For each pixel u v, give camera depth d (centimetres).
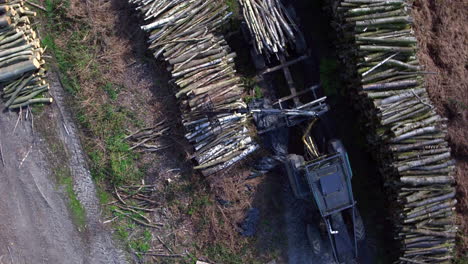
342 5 1408
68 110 1694
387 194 1566
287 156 1579
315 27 1666
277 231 1656
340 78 1612
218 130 1570
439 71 1577
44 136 1702
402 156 1402
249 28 1502
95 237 1702
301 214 1653
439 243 1455
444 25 1584
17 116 1697
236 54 1638
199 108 1545
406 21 1386
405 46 1395
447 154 1409
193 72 1551
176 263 1691
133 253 1703
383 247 1642
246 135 1591
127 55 1669
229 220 1645
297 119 1574
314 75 1656
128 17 1669
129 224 1698
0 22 1585
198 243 1675
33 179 1703
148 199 1684
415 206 1423
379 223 1644
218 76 1559
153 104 1666
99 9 1661
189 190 1655
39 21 1683
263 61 1584
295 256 1658
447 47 1577
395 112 1392
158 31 1553
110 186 1695
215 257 1669
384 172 1518
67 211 1702
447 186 1428
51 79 1691
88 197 1702
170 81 1584
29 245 1702
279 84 1656
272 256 1658
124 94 1678
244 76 1653
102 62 1672
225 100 1552
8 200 1703
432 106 1402
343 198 1421
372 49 1384
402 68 1405
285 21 1520
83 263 1702
